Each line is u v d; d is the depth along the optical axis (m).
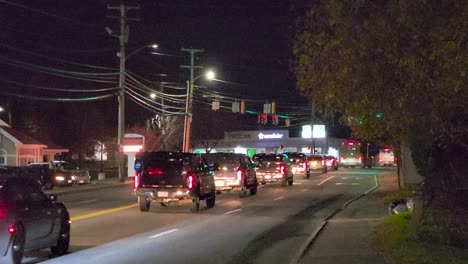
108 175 63.41
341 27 10.59
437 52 9.03
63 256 13.95
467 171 14.80
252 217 22.66
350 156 90.75
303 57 11.57
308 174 54.06
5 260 12.01
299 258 12.84
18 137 58.31
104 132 73.25
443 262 11.27
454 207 14.72
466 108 9.73
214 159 32.28
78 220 21.58
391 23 9.94
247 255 14.04
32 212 12.87
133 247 15.27
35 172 40.00
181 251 14.60
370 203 27.61
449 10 9.09
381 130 15.08
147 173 24.53
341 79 11.04
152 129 72.31
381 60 10.44
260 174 41.56
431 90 9.76
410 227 14.90
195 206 24.56
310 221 21.28
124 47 48.19
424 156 14.80
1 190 12.38
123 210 25.48
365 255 12.97
